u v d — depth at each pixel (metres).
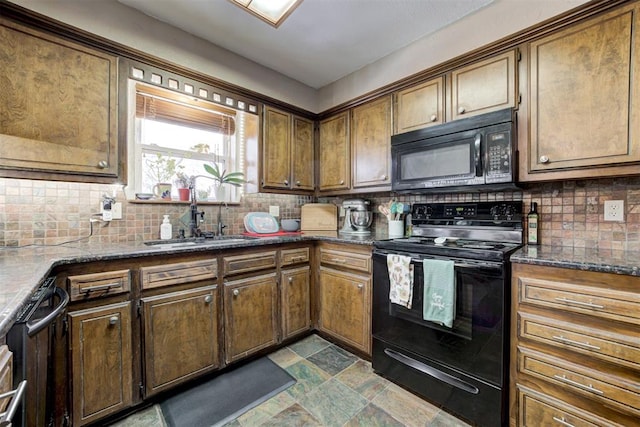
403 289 1.65
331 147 2.67
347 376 1.82
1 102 1.30
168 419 1.44
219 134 2.46
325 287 2.28
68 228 1.66
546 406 1.23
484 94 1.68
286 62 2.40
